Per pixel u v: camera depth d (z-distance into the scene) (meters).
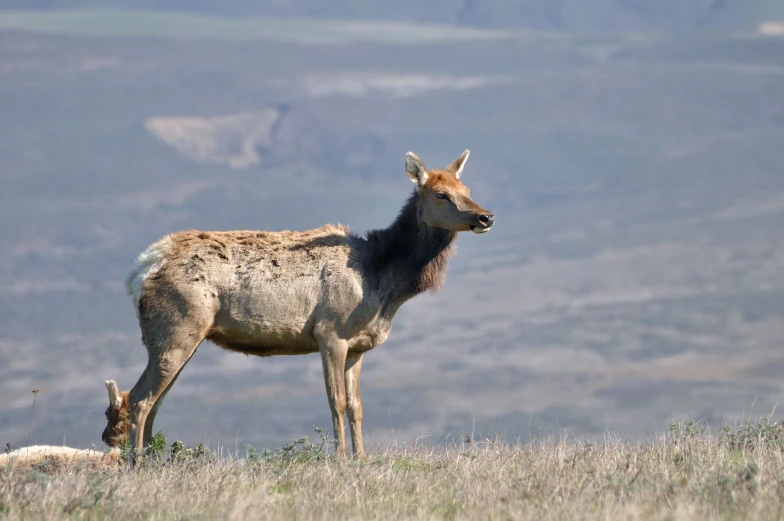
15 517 36.97
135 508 38.78
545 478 41.84
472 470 44.59
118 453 52.59
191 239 54.03
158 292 52.88
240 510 37.22
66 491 40.22
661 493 38.81
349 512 38.00
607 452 48.38
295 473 44.53
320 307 54.00
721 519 35.44
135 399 52.56
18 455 53.69
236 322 53.69
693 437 50.53
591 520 35.94
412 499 40.19
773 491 38.34
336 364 53.91
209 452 48.72
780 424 51.44
